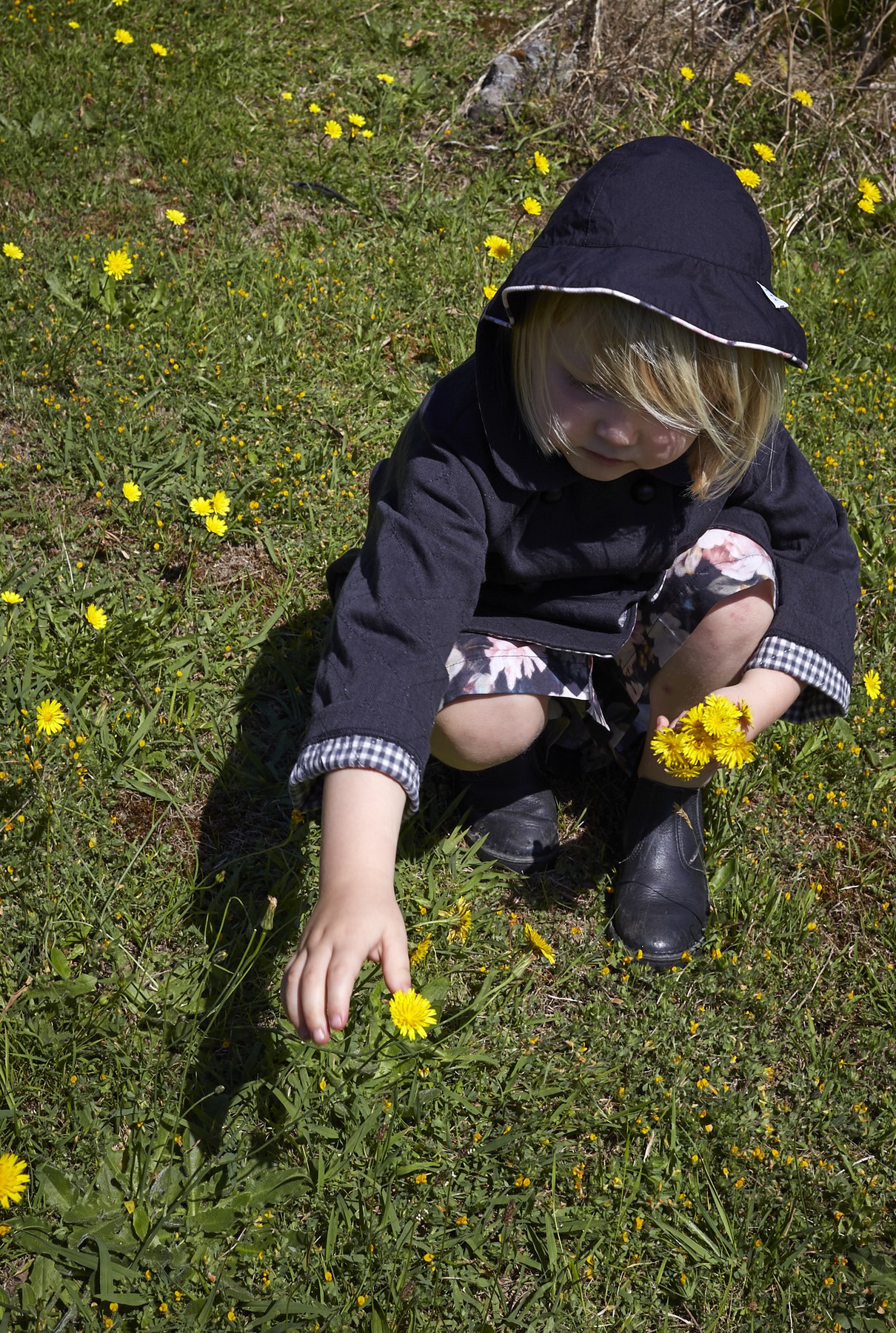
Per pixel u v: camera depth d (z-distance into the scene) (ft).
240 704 7.58
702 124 13.92
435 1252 5.40
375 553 5.33
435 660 5.08
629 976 6.63
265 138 12.37
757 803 7.67
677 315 4.49
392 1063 5.98
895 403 10.80
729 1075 6.37
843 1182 5.88
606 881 7.07
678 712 6.64
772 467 6.14
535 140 13.35
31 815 6.53
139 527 8.39
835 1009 6.66
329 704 4.93
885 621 8.82
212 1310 5.09
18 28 12.82
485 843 7.07
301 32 14.02
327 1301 5.20
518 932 6.77
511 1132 5.88
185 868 6.71
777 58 14.88
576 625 6.12
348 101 13.23
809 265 12.66
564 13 14.57
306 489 8.82
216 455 9.05
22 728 6.87
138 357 9.45
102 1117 5.62
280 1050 5.90
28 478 8.57
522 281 4.75
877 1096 6.29
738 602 6.09
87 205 11.05
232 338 9.86
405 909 6.72
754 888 7.11
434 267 11.27
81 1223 5.25
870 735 8.00
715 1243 5.65
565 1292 5.41
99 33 13.25
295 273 10.72
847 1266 5.66
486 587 6.21
